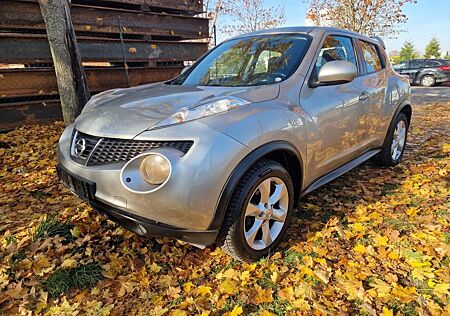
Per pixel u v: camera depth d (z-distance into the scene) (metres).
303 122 2.42
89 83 6.45
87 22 6.32
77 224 2.75
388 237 2.54
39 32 6.04
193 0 8.23
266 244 2.31
